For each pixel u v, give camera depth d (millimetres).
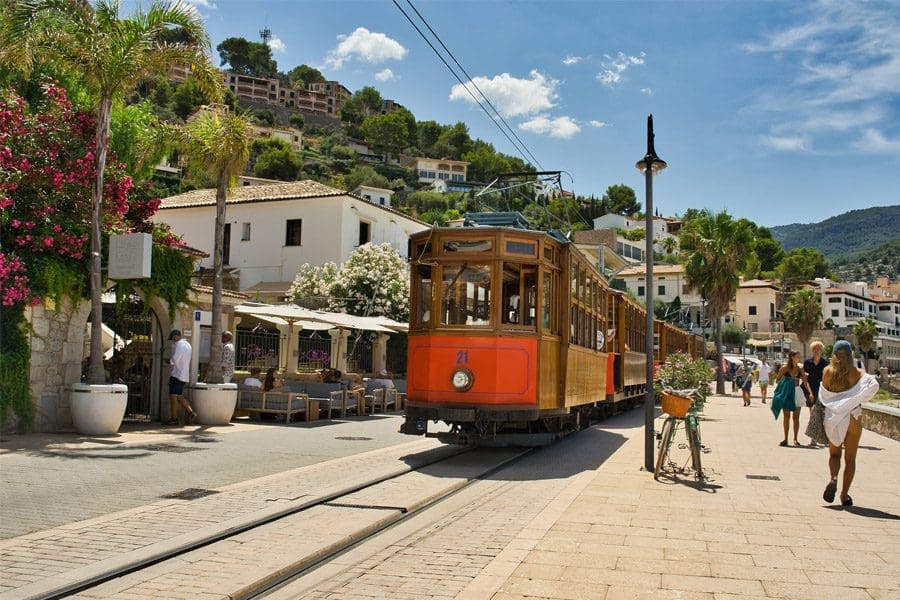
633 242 99375
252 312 20000
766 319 99750
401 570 6059
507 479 10758
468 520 7996
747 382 29562
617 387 20766
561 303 13523
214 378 17266
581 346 14906
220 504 8227
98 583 5473
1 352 13336
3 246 13914
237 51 187500
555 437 13734
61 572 5625
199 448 12922
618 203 153625
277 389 19141
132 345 18391
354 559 6395
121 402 14164
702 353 46031
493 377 11891
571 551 6328
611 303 19516
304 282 35469
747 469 11375
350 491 9297
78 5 14211
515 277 12320
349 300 34031
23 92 16641
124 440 13484
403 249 43938
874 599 5074
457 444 13695
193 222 41406
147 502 8289
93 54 13961
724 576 5605
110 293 18359
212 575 5727
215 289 17344
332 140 154375
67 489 8875
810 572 5719
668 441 10344
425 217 93188
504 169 156750
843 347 8586
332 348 29172
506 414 11867
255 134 17688
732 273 41469
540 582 5438
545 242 12859
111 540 6594
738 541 6691
